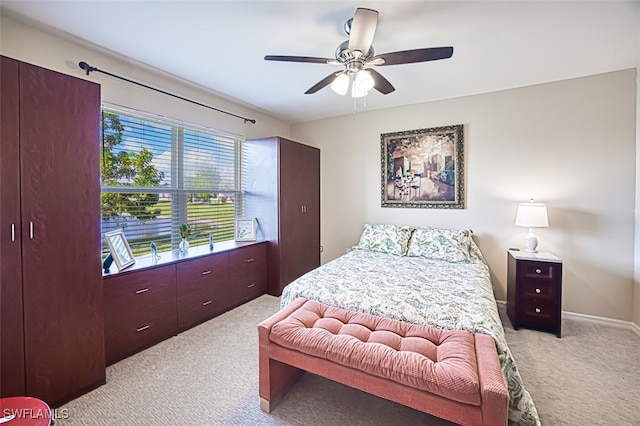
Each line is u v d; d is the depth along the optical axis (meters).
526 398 1.45
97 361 1.87
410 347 1.49
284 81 2.94
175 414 1.65
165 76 2.79
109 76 2.39
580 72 2.73
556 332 2.58
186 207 3.13
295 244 3.93
